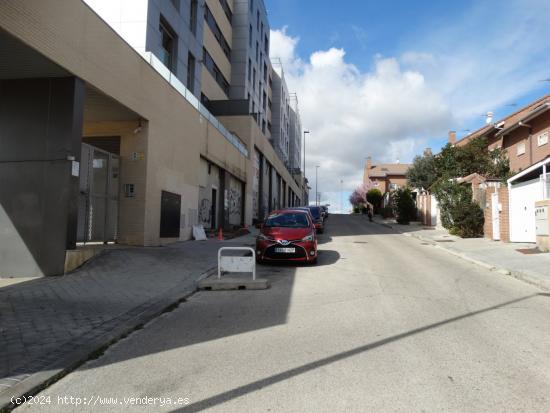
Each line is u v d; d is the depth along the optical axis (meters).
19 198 9.70
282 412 3.51
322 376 4.26
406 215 34.56
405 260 13.49
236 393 3.89
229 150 25.20
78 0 9.94
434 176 40.31
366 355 4.87
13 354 4.77
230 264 9.48
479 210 20.69
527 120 25.17
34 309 6.66
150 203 14.17
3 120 9.91
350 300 7.80
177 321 6.54
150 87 14.02
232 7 35.56
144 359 4.84
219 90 31.66
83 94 10.21
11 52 8.70
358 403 3.65
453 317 6.58
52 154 9.70
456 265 12.50
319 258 13.95
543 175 15.13
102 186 13.31
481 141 30.94
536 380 4.14
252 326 6.20
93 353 4.94
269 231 12.46
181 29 20.94
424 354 4.89
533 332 5.79
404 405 3.60
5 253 9.59
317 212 25.61
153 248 13.40
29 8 8.37
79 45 9.98
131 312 6.79
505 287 9.20
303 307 7.34
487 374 4.29
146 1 17.03
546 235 13.95
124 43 12.24
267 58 48.09
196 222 18.89
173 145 16.11
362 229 29.84
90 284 8.60
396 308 7.17
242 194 30.11
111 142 14.27
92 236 12.84
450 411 3.50
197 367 4.57
